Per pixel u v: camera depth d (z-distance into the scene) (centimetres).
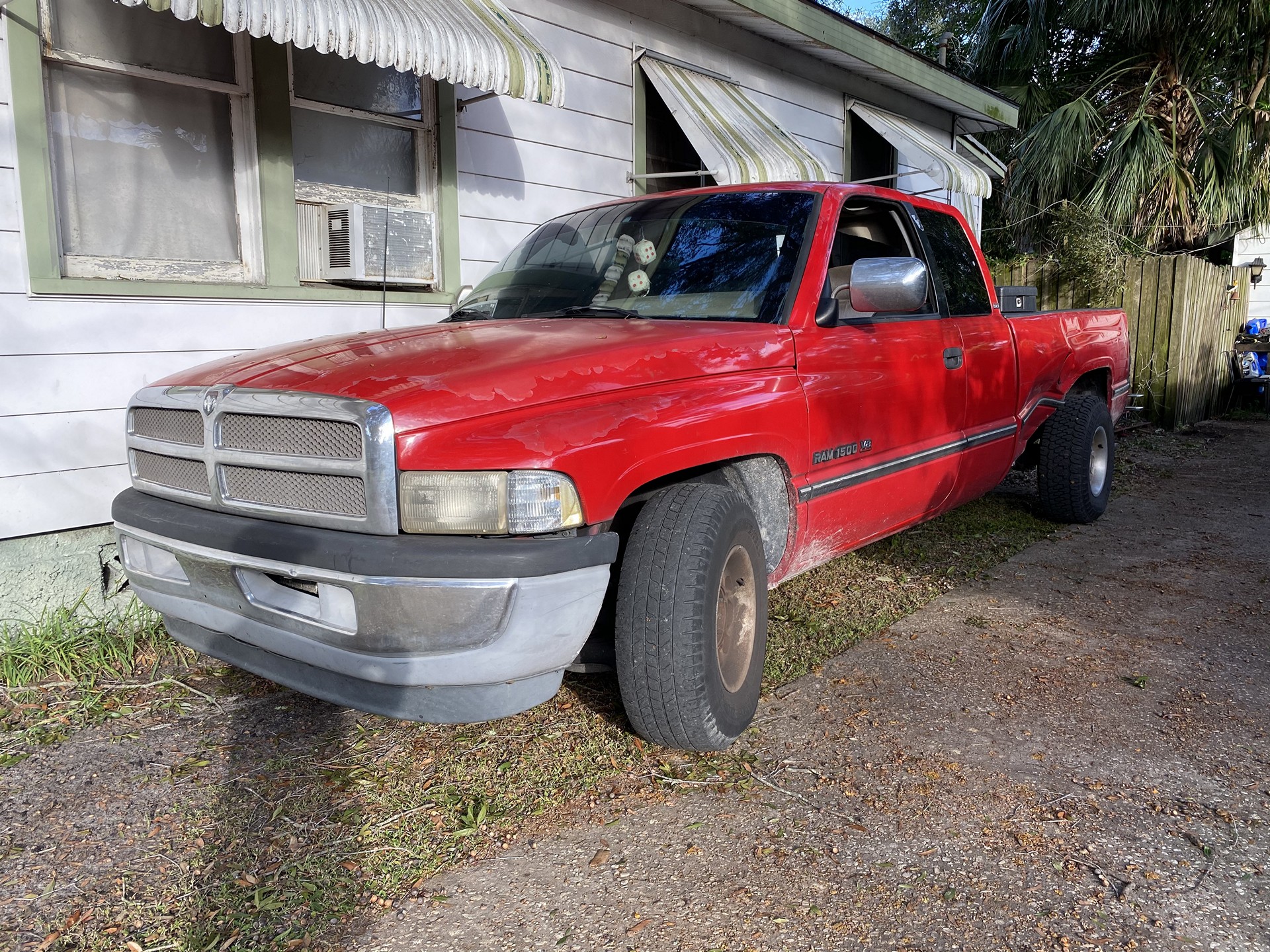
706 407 273
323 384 238
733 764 281
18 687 348
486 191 568
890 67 898
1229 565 489
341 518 229
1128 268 1039
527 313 353
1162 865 228
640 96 678
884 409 360
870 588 446
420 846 243
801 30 768
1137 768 275
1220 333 1157
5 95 369
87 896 224
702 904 216
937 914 210
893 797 261
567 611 232
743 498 287
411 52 412
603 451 239
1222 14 1333
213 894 224
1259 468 788
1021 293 523
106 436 407
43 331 385
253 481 249
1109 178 1379
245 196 459
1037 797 259
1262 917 208
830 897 217
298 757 295
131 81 420
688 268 349
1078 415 547
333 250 491
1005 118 1134
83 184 409
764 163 634
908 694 329
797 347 317
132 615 402
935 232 428
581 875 229
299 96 481
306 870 233
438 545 219
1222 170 1378
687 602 254
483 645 222
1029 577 467
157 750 302
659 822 252
